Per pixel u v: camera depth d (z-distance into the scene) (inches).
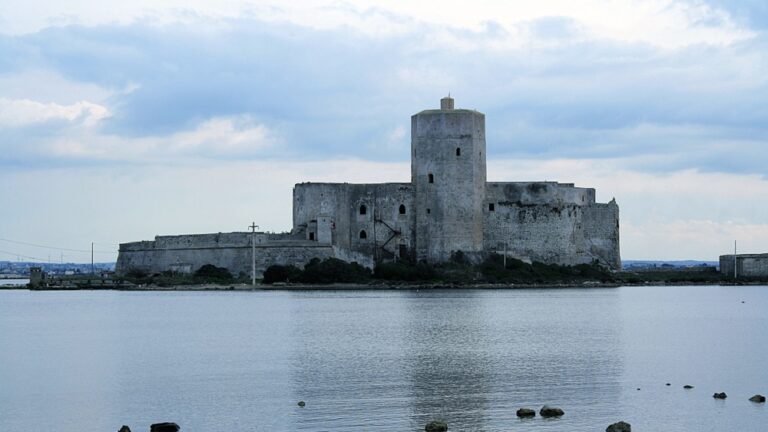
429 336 2559.1
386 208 5162.4
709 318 3250.5
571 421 1492.4
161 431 1444.4
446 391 1722.4
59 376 1924.2
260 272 5019.7
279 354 2207.2
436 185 5083.7
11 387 1803.6
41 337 2630.4
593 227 5433.1
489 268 5054.1
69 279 5816.9
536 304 3782.0
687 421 1502.2
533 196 5191.9
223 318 3152.1
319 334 2618.1
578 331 2726.4
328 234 5064.0
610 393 1705.2
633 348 2324.1
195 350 2303.2
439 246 5073.8
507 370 1955.0
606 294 4571.9
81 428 1487.5
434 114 5088.6
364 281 4881.9
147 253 5408.5
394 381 1824.6
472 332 2664.9
